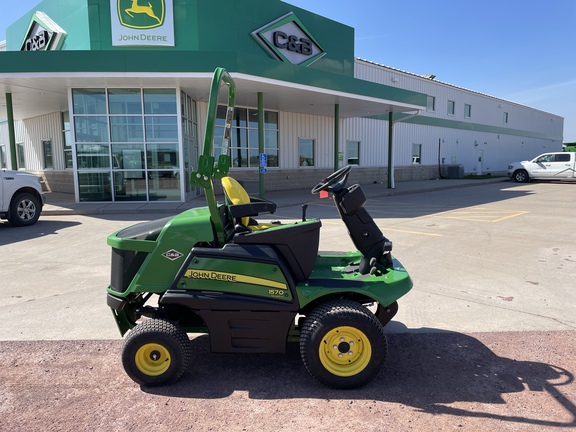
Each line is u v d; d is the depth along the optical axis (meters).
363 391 3.26
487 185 24.14
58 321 4.63
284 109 19.86
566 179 24.48
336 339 3.22
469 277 6.10
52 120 20.12
